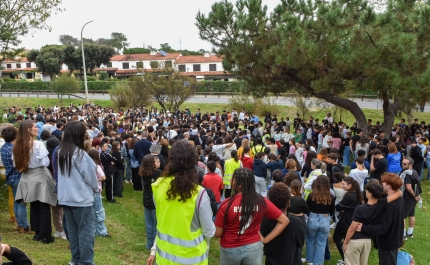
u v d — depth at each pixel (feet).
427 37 45.42
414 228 32.35
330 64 48.34
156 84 117.39
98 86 191.83
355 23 45.24
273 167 32.12
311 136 60.03
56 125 44.09
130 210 32.24
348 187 22.44
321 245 22.26
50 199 19.66
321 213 21.94
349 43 46.26
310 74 47.52
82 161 15.16
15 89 193.06
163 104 122.93
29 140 18.70
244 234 12.67
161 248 11.30
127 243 24.12
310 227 22.03
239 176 12.82
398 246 18.60
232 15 49.88
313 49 44.62
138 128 62.54
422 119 105.50
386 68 43.57
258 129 58.75
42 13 46.91
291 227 15.15
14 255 11.17
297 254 15.57
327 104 96.27
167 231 11.15
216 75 225.35
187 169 11.09
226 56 54.29
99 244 22.45
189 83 118.01
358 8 44.57
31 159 18.85
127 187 39.70
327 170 29.91
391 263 18.75
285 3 50.52
